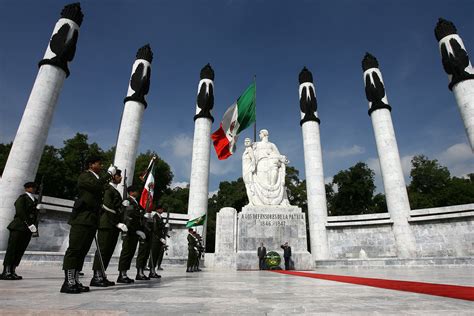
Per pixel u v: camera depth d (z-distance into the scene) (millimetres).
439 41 28328
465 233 24562
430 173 53750
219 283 7422
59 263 15945
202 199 29531
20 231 7766
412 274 12422
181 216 29062
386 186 28359
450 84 26906
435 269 18141
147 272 13008
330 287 6445
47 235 22469
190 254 14047
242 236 18609
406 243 26344
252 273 13336
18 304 3520
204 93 32906
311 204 29969
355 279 9273
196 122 32219
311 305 3709
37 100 22906
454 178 54562
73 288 4805
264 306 3619
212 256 19344
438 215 25609
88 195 5316
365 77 31906
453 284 7195
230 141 17547
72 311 3080
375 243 28250
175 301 4012
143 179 10781
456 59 26531
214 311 3234
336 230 29766
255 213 18953
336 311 3256
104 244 6469
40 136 22531
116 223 6656
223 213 20125
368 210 54188
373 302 4000
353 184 53812
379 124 29656
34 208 8125
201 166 30469
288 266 17188
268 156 20781
